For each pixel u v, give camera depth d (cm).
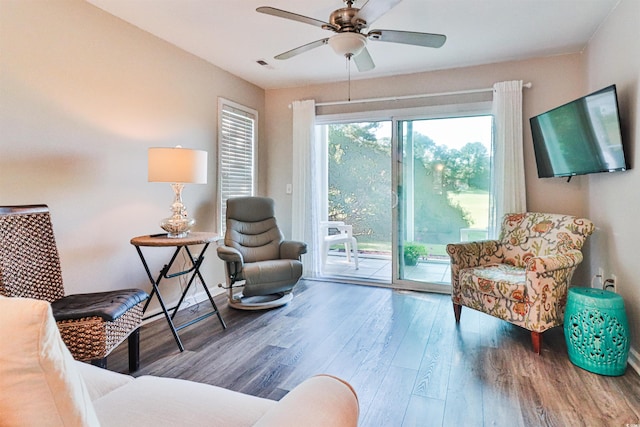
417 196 402
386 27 283
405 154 405
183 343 256
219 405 102
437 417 171
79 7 243
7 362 53
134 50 283
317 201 443
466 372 214
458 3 248
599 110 243
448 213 391
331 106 434
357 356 236
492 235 362
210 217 373
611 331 205
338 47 212
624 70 238
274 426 71
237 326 290
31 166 218
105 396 108
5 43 205
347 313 321
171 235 270
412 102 396
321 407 77
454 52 335
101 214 261
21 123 213
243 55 345
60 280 210
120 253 276
